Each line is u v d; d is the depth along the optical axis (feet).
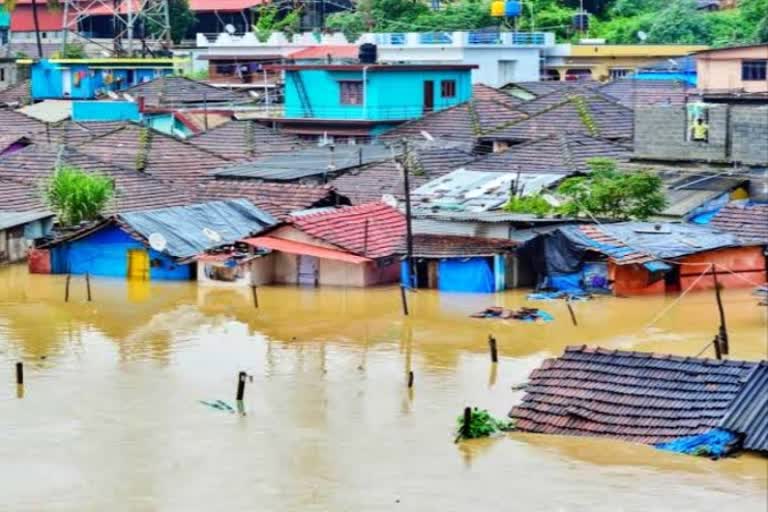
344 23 611.06
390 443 214.90
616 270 309.83
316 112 468.34
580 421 214.28
